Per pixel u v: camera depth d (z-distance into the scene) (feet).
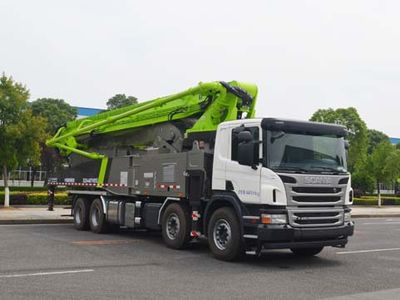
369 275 30.35
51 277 27.07
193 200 37.52
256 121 33.09
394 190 202.28
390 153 141.18
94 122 56.80
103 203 49.93
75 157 57.77
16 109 76.54
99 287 24.82
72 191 54.95
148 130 48.65
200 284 26.23
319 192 33.17
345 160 35.53
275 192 31.60
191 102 42.75
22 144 77.25
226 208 34.42
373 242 49.98
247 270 30.99
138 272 29.22
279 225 31.53
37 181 156.25
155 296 23.17
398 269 32.73
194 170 37.60
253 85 41.22
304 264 34.17
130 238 46.47
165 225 40.29
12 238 43.75
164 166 41.11
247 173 33.09
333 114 153.48
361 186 159.94
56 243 41.19
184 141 41.73
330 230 33.30
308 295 24.31
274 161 32.24
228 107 39.73
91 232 51.57
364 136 153.17
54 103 141.28
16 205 81.82
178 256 35.86
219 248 34.50
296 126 33.37
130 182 45.96
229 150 34.68
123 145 53.06
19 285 24.86
